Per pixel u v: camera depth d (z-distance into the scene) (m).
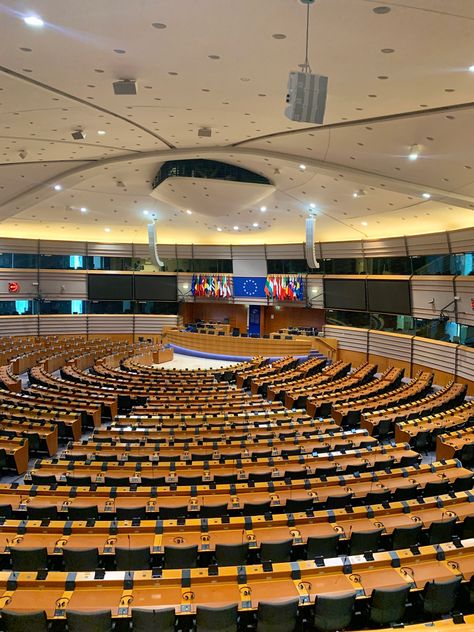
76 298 37.22
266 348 32.41
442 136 12.80
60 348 31.00
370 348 30.73
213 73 10.29
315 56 8.93
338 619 6.18
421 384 22.75
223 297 37.69
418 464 12.62
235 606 5.88
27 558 7.38
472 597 6.70
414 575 6.75
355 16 7.36
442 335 26.19
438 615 6.61
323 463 11.97
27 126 14.78
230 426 15.16
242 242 37.19
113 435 14.23
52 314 36.78
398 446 13.06
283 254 35.41
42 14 7.93
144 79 10.91
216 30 8.21
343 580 6.61
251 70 9.97
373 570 6.82
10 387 21.16
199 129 15.21
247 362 29.73
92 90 11.76
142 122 14.98
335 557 7.62
